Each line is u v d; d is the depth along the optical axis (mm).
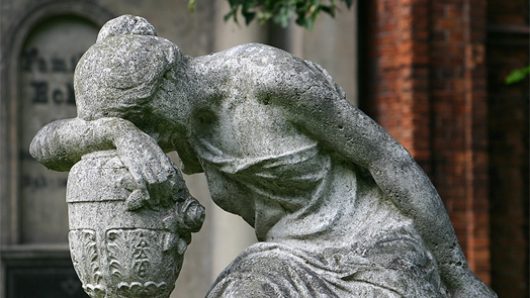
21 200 16719
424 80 16141
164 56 5969
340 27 16078
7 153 16641
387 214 6301
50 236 16812
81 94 6008
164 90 5992
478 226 16203
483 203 16250
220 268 15898
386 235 6191
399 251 6117
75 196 5895
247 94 6176
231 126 6258
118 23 6086
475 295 6395
